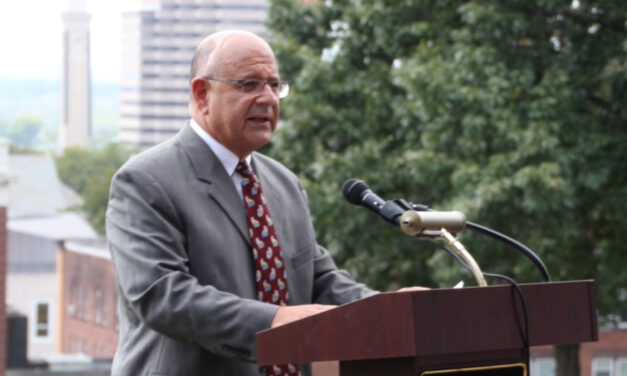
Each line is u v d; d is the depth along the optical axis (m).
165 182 4.00
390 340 2.97
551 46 16.44
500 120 15.13
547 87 15.27
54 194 69.56
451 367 3.12
